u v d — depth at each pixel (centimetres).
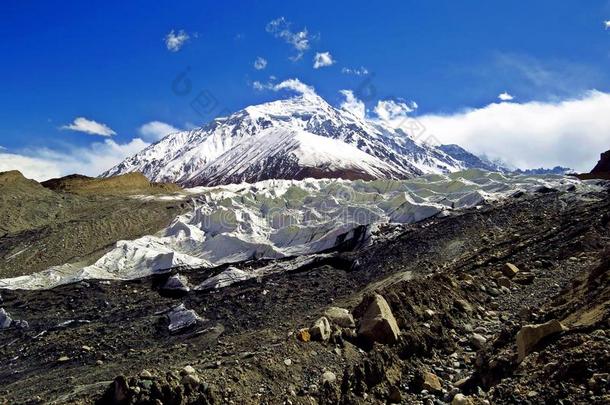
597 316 1087
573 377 885
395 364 1262
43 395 1454
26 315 2620
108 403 1011
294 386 1153
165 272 3012
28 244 4356
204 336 1969
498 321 1532
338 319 1430
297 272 2745
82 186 8050
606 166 5850
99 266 3231
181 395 1034
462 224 2817
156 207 5912
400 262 2544
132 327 2188
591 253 1984
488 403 921
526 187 3344
